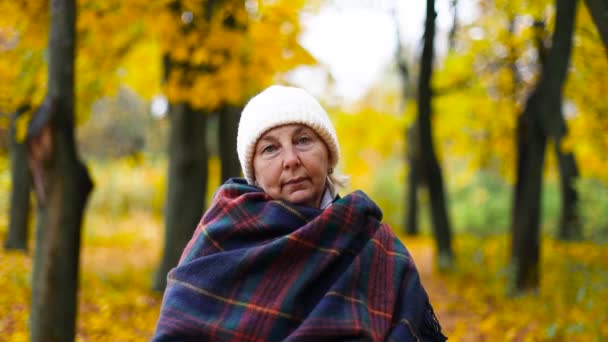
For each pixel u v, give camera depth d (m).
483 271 10.86
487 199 19.58
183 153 8.83
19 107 8.19
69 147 4.68
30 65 7.76
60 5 4.67
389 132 19.95
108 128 23.52
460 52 11.90
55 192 4.64
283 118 1.68
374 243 1.67
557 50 5.66
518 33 10.36
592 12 4.04
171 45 6.90
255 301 1.56
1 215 14.78
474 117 13.69
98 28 7.49
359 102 19.64
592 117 10.31
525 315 7.12
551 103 6.03
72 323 4.70
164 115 11.18
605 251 9.59
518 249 8.71
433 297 9.14
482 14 10.90
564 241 11.89
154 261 13.04
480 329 6.77
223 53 6.91
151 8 6.98
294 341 1.49
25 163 12.01
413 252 16.56
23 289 7.73
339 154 1.78
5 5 7.00
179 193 8.85
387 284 1.64
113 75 9.51
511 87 11.63
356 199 1.71
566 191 12.73
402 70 17.23
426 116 11.61
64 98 4.68
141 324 6.77
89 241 16.77
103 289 8.63
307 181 1.70
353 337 1.51
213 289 1.58
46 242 4.64
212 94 6.93
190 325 1.54
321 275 1.59
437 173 11.87
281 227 1.64
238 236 1.66
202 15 6.93
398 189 25.86
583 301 7.09
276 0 7.21
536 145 8.61
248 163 1.76
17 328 6.08
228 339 1.53
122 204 24.48
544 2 8.30
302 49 7.28
